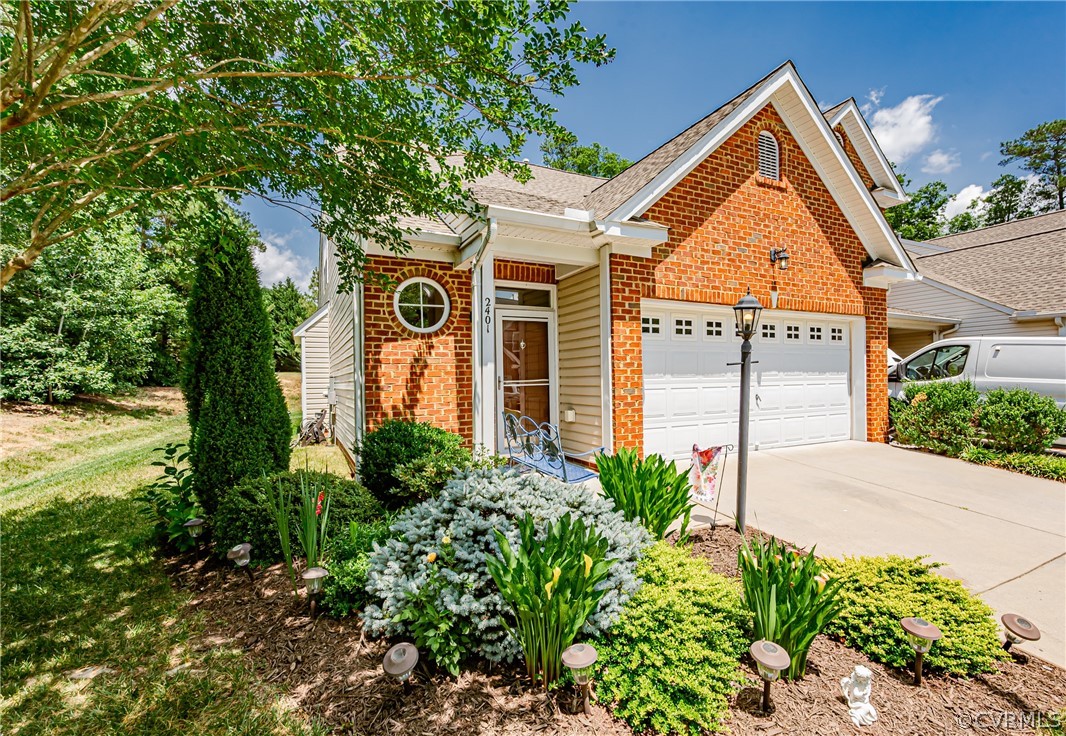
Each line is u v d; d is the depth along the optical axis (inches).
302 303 1188.5
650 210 244.1
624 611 87.1
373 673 87.7
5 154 113.0
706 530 156.9
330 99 107.7
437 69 104.0
